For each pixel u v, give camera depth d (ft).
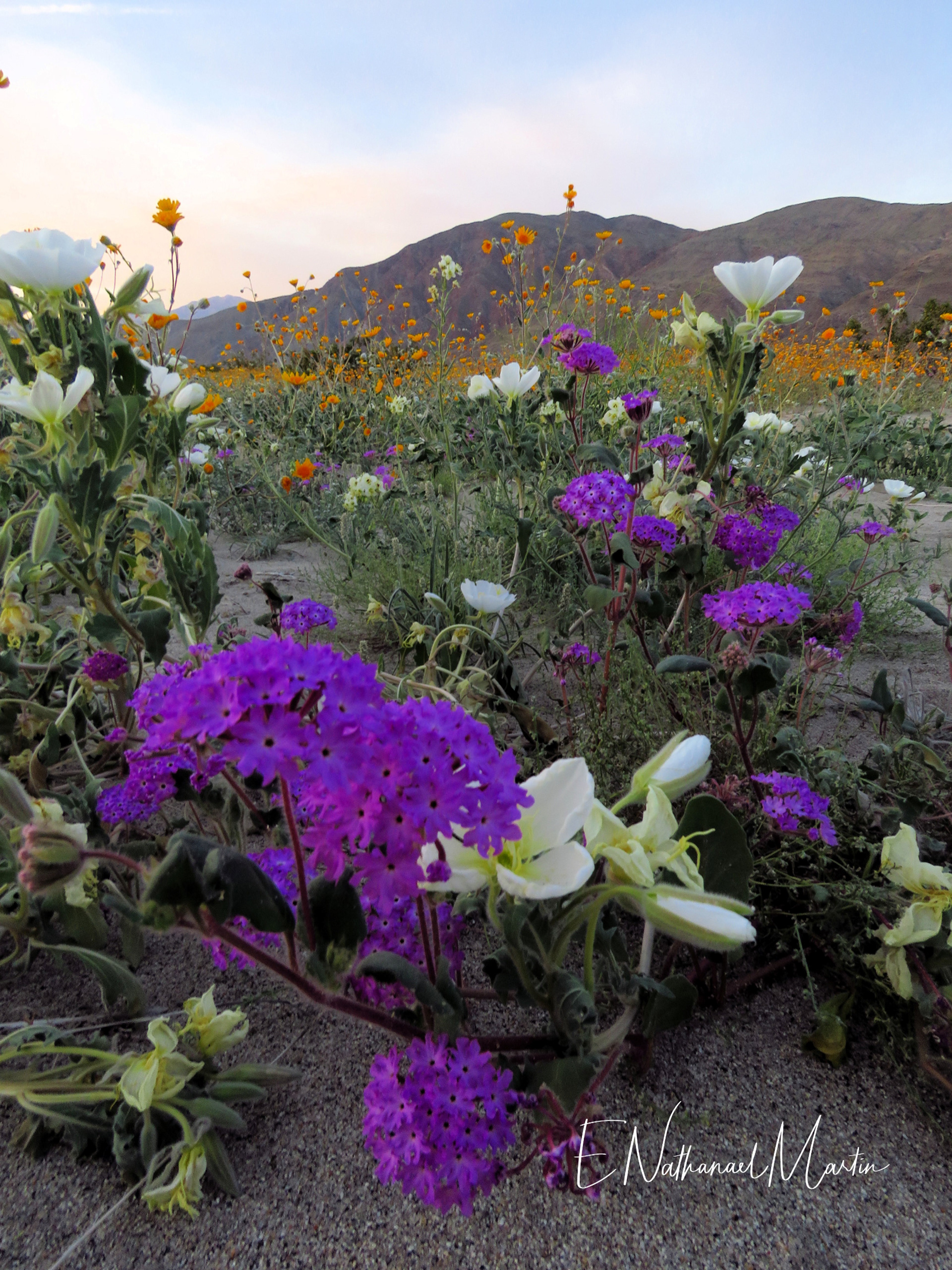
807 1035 4.69
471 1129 3.36
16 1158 4.13
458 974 4.45
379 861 2.78
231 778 4.60
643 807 6.03
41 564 5.74
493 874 3.31
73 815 5.20
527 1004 3.83
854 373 18.79
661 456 8.25
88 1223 3.80
